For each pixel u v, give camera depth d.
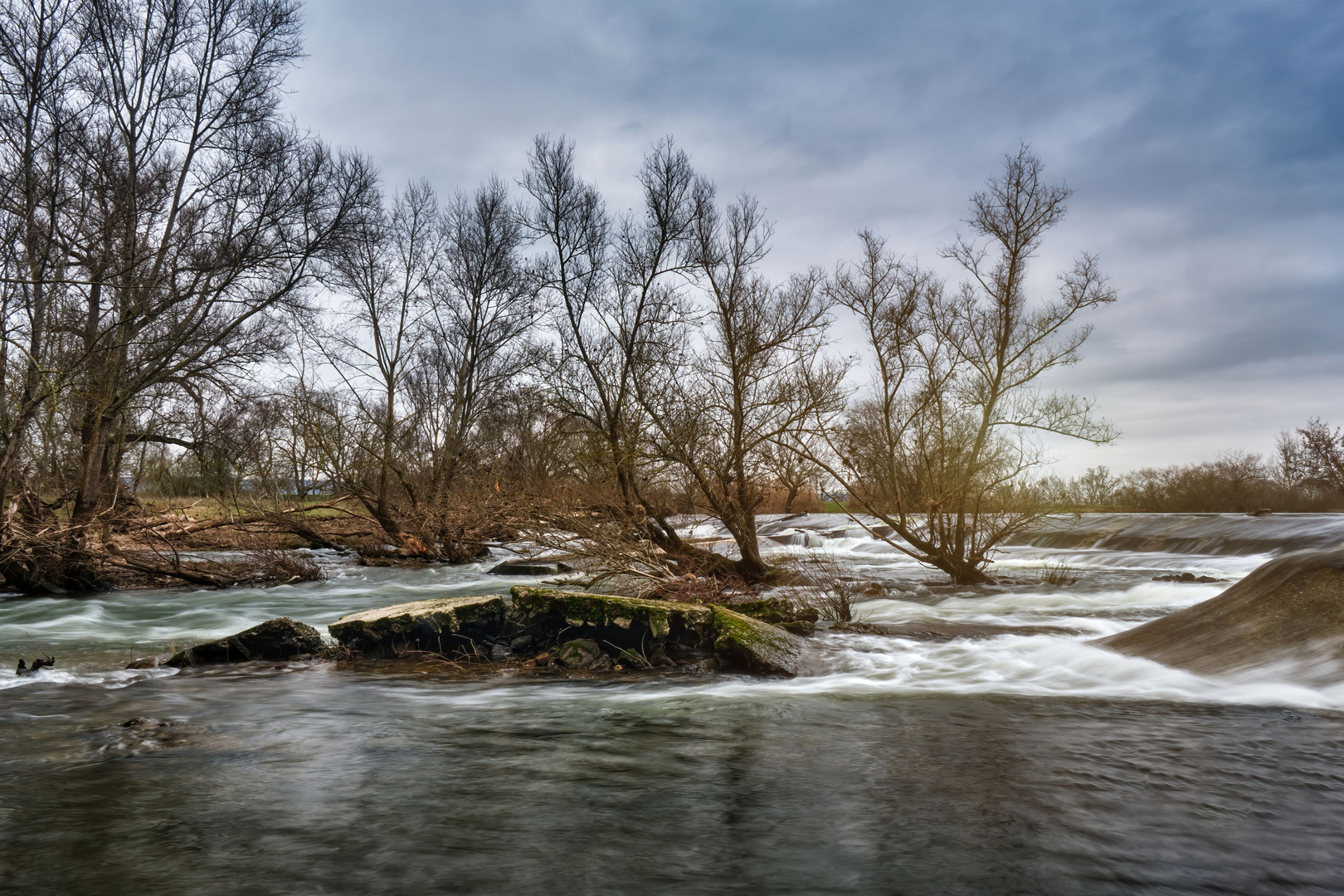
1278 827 3.63
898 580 17.64
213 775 4.68
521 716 6.24
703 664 8.26
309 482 25.84
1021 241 15.92
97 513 17.34
